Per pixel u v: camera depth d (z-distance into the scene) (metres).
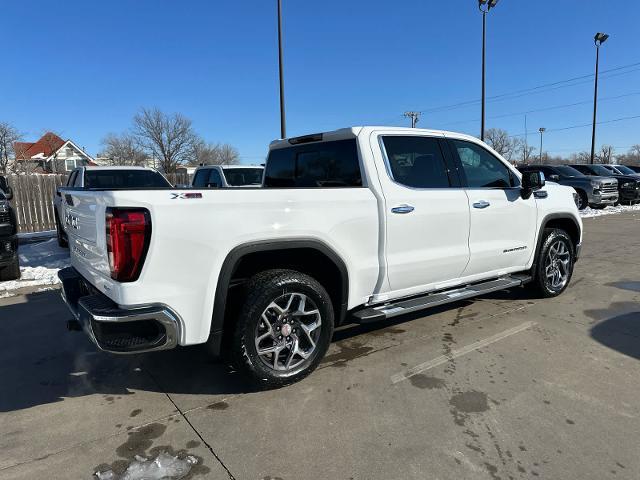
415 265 4.05
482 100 23.06
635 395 3.25
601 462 2.52
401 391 3.34
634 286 6.24
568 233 5.91
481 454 2.60
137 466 2.53
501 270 4.98
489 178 4.80
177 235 2.82
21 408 3.18
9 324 4.91
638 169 29.11
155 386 3.48
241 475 2.45
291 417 3.01
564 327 4.63
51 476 2.46
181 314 2.89
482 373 3.62
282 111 15.87
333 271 3.66
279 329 3.33
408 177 4.07
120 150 59.22
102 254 2.89
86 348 4.25
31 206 13.64
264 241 3.17
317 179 4.39
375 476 2.43
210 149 63.19
